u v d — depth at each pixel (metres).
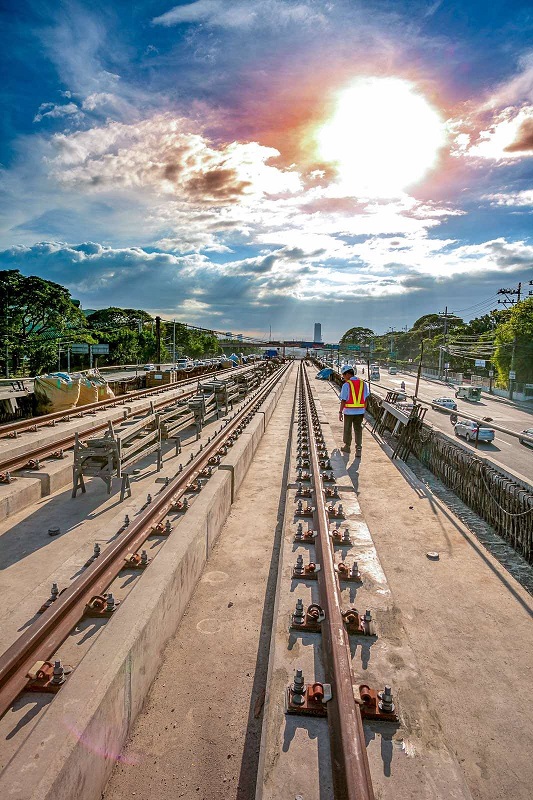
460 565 5.42
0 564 5.34
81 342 51.44
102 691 2.64
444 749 2.44
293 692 2.74
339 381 32.19
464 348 81.44
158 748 2.94
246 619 4.35
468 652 3.86
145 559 4.29
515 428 27.88
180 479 6.60
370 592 4.00
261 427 12.88
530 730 3.07
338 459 8.78
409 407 13.80
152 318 84.25
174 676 3.57
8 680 2.80
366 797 2.02
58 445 9.52
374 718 2.63
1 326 42.53
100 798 2.59
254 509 7.40
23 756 2.21
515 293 56.22
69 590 3.69
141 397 18.45
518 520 6.30
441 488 9.13
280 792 2.18
